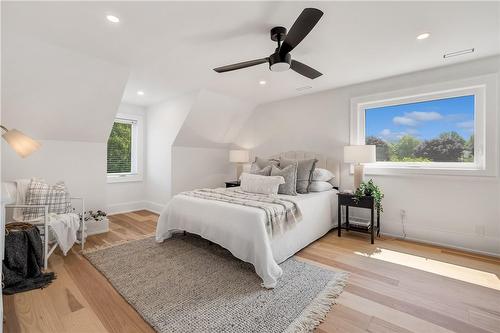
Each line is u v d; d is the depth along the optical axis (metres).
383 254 2.63
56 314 1.61
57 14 1.90
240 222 2.20
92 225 3.32
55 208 2.63
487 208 2.67
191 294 1.84
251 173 3.69
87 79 2.84
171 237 3.15
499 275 2.16
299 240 2.63
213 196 2.85
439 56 2.62
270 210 2.26
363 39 2.27
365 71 3.04
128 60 2.75
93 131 3.47
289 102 4.35
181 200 2.83
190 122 4.22
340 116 3.72
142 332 1.46
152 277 2.10
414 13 1.88
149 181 4.97
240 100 4.45
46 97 2.79
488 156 2.64
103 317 1.59
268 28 2.10
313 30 2.11
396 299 1.79
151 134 4.91
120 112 4.67
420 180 3.06
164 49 2.49
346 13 1.87
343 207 3.64
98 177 3.68
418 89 3.04
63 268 2.28
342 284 1.98
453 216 2.86
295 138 4.27
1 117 2.74
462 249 2.77
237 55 2.62
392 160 3.34
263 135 4.75
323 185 3.45
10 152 2.97
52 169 3.28
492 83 2.60
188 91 3.94
